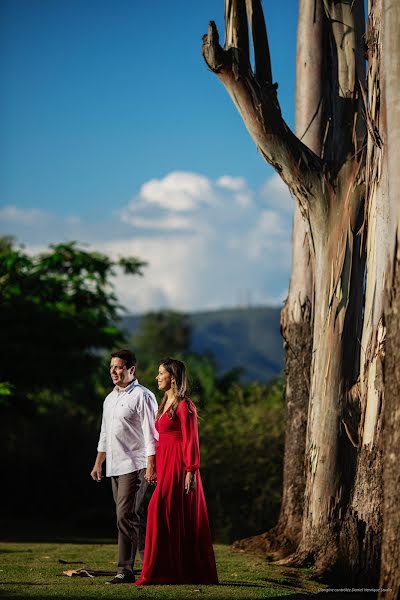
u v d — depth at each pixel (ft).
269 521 61.77
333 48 41.22
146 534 31.37
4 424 87.76
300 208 39.81
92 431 90.38
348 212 38.73
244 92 37.42
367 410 35.24
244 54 37.52
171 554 31.12
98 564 37.24
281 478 64.90
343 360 38.96
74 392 92.63
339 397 38.91
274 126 37.88
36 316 82.53
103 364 87.45
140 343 256.11
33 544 51.11
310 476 39.55
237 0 37.55
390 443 25.59
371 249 35.58
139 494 32.58
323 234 39.19
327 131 41.01
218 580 32.53
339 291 38.88
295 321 45.68
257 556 42.70
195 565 31.27
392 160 26.61
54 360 82.89
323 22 42.50
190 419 31.65
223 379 100.99
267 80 38.09
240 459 66.03
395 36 26.86
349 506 36.11
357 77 40.11
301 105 42.68
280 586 32.37
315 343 39.91
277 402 75.20
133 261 89.97
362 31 41.19
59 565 36.96
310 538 39.06
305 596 29.81
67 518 80.12
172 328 267.39
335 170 39.11
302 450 45.32
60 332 82.74
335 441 38.88
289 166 38.40
